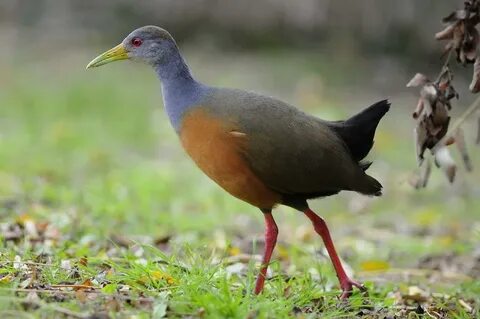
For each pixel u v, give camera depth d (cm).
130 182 1568
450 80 891
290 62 2512
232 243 1244
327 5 2584
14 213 1229
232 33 2678
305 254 1162
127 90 2297
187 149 897
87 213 1309
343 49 2558
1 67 2459
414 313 863
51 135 1869
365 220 1507
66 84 2325
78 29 2756
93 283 833
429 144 883
